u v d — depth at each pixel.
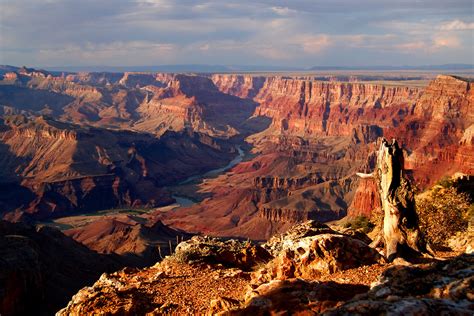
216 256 31.75
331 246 24.80
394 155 29.58
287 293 18.14
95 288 26.70
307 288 18.75
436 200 42.56
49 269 83.69
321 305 16.73
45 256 87.25
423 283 14.74
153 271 29.91
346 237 25.47
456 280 14.35
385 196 29.86
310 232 36.38
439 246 34.62
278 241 36.03
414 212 29.48
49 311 72.31
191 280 26.73
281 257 25.78
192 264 30.08
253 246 33.09
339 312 12.95
